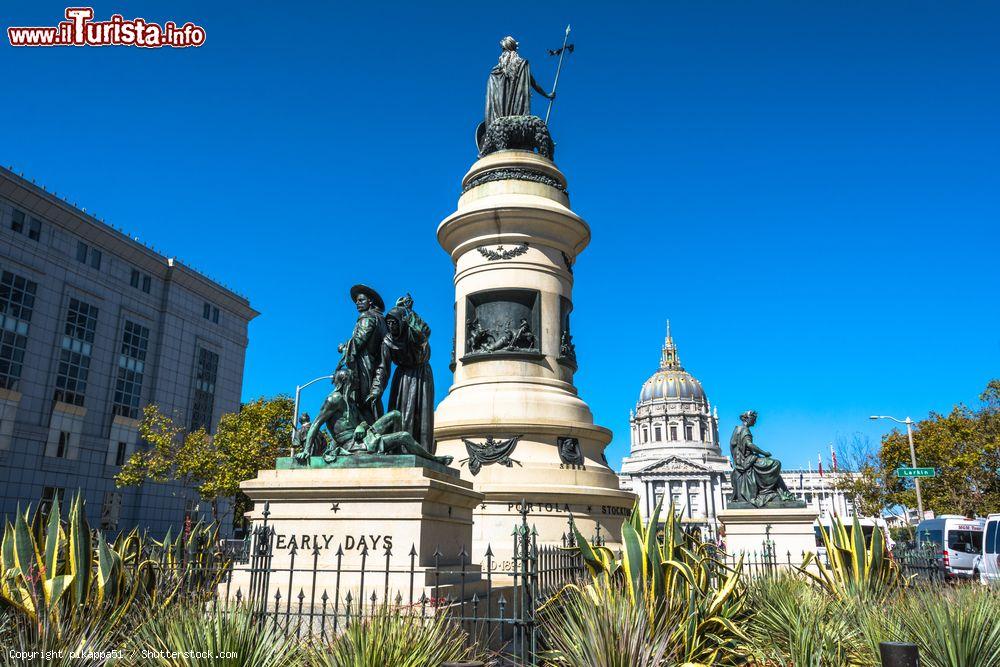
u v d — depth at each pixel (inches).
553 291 692.7
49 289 2306.8
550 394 655.8
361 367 377.1
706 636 290.5
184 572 315.9
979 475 1603.1
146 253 2650.1
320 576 324.5
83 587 272.1
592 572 319.0
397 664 223.9
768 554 450.6
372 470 333.7
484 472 615.2
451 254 748.6
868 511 1875.0
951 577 683.4
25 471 2201.0
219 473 1584.6
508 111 789.9
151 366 2682.1
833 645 292.7
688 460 5644.7
